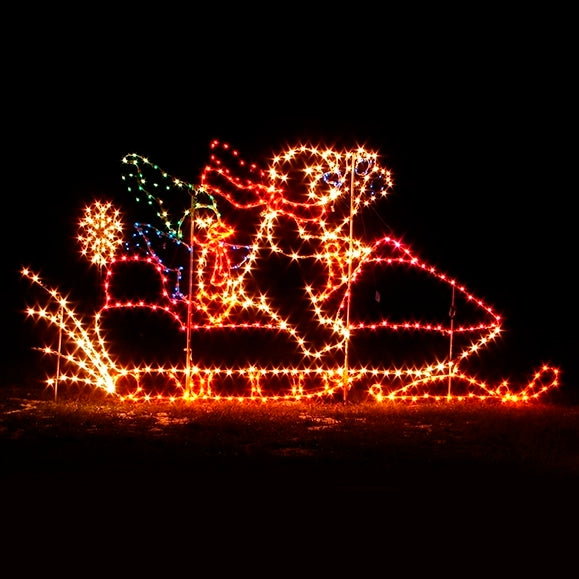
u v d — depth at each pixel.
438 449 9.41
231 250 15.45
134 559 5.84
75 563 5.74
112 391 12.56
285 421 10.76
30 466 8.16
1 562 5.73
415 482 7.96
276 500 7.24
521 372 16.02
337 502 7.23
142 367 15.14
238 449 9.05
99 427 10.18
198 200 13.48
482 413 11.74
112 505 6.98
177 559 5.86
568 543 6.38
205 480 7.83
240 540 6.25
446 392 14.01
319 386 13.88
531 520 6.89
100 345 13.94
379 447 9.35
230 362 15.89
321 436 9.82
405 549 6.17
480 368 16.20
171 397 12.38
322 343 17.53
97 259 12.98
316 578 5.61
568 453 9.51
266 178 14.41
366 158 12.84
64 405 11.52
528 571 5.83
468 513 7.04
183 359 15.89
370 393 13.13
